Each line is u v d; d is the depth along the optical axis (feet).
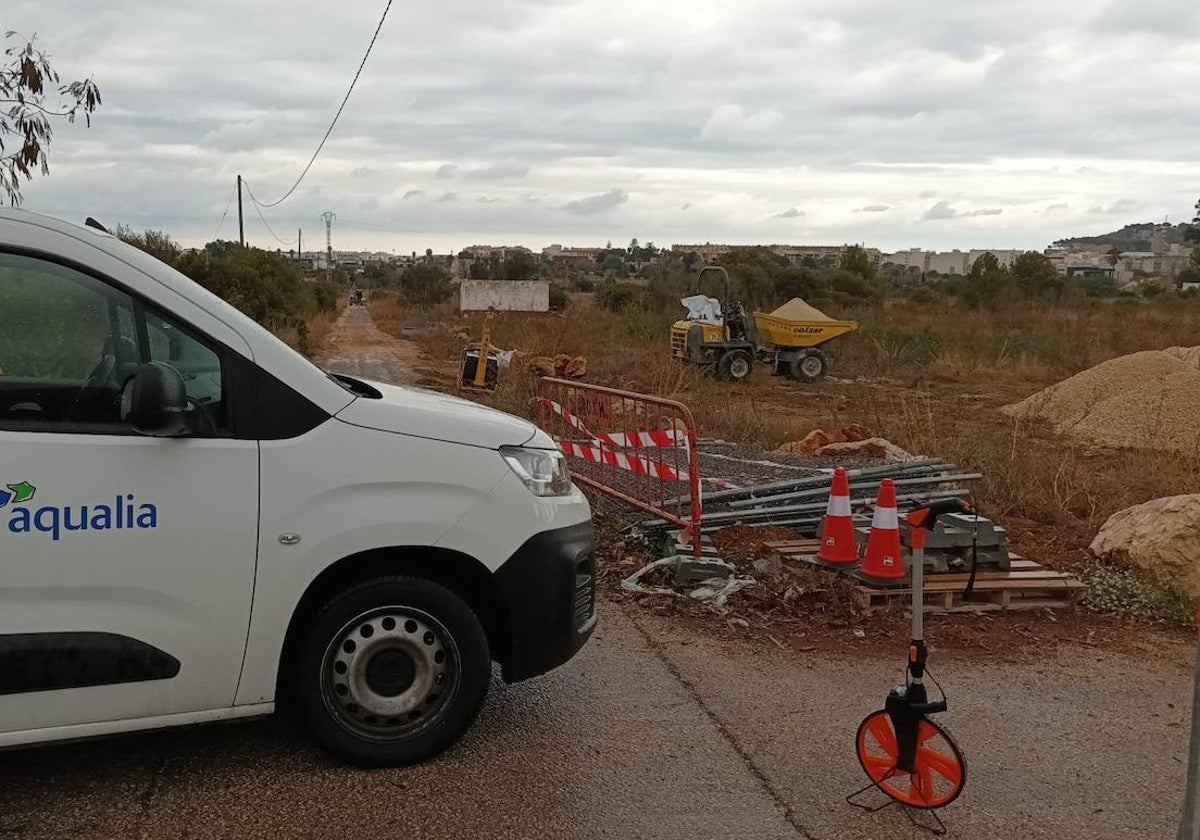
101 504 11.78
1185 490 31.30
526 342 94.94
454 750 14.06
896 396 65.46
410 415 13.56
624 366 77.71
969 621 20.48
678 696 16.28
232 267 95.25
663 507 25.44
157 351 12.59
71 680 11.71
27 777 12.94
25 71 30.86
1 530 11.42
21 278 12.09
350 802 12.52
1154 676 17.95
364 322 188.03
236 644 12.46
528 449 14.39
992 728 15.55
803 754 14.30
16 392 11.93
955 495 26.53
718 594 21.02
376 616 13.20
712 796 13.01
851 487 26.91
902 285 248.52
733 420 47.26
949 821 12.62
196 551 12.17
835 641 19.11
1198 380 47.78
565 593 14.15
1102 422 47.67
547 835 11.92
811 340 74.49
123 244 12.85
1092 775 14.03
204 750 13.82
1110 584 22.13
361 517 12.91
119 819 11.98
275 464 12.59
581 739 14.56
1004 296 157.69
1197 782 10.23
